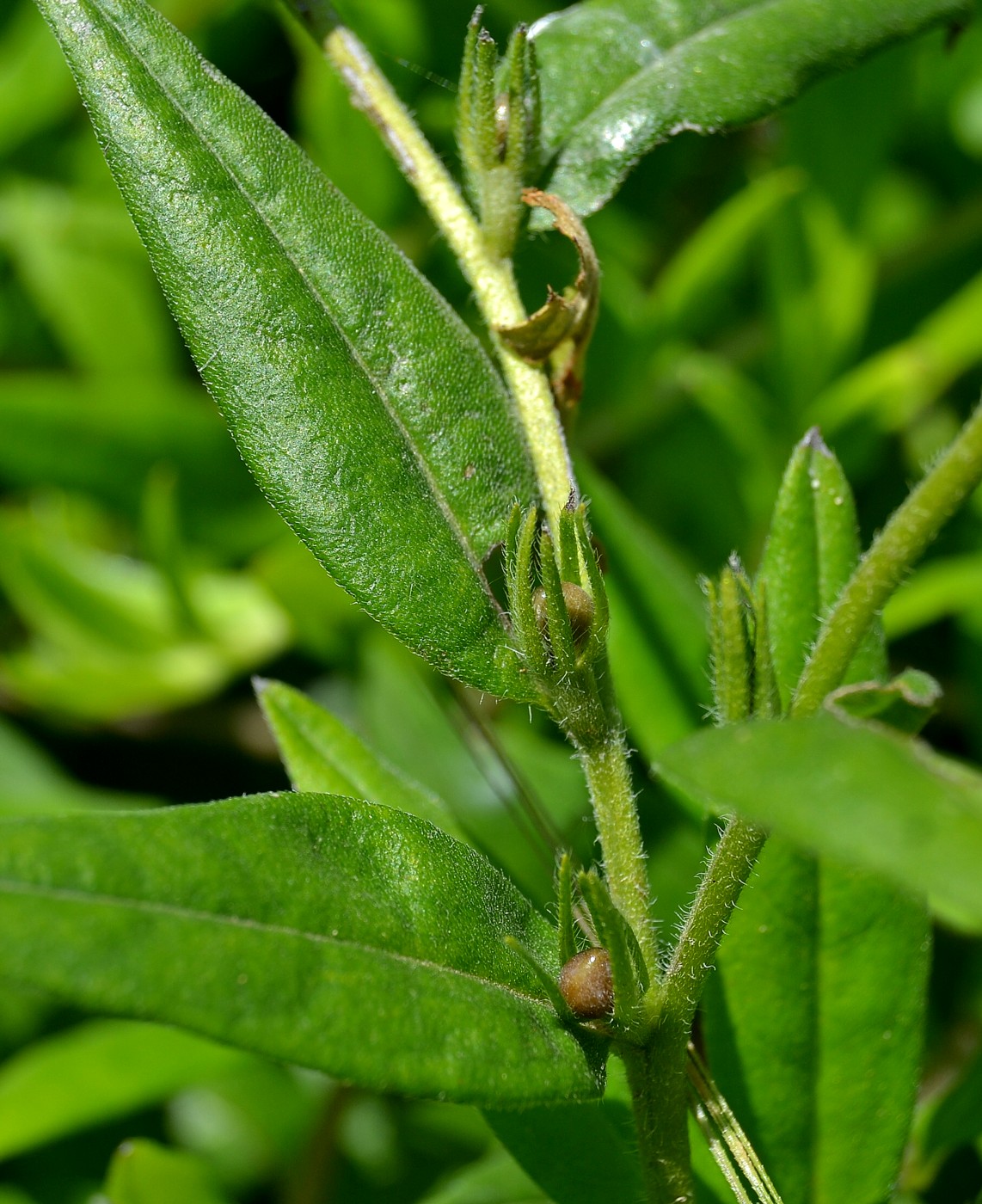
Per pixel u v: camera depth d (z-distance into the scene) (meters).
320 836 0.24
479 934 0.25
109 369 0.44
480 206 0.27
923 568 0.40
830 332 0.40
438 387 0.26
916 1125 0.30
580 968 0.25
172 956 0.23
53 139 0.44
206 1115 0.37
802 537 0.28
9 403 0.41
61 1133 0.33
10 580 0.42
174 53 0.26
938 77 0.43
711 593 0.25
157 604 0.43
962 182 0.45
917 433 0.42
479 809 0.33
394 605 0.26
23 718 0.43
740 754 0.23
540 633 0.25
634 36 0.28
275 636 0.43
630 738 0.34
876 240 0.45
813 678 0.24
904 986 0.28
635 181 0.43
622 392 0.40
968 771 0.22
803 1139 0.28
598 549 0.26
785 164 0.39
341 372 0.26
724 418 0.39
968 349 0.39
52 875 0.23
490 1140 0.34
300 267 0.26
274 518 0.43
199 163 0.26
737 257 0.39
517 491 0.26
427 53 0.38
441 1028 0.24
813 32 0.28
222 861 0.24
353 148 0.39
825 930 0.28
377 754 0.28
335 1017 0.24
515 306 0.27
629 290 0.39
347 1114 0.35
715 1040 0.28
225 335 0.26
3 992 0.38
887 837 0.22
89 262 0.44
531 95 0.27
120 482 0.42
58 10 0.26
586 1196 0.27
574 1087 0.24
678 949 0.25
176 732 0.43
